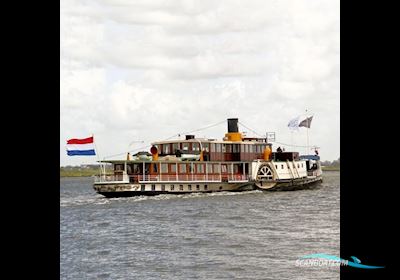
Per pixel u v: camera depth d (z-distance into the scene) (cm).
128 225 8738
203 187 12494
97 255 6288
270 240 7012
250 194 13412
